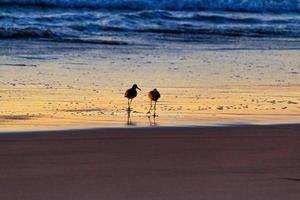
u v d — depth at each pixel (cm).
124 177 1027
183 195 929
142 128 1471
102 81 2520
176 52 3794
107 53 3609
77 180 1000
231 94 2236
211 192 945
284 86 2498
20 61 3127
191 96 2162
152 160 1152
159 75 2752
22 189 942
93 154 1187
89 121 1581
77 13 5428
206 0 6462
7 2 5525
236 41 4650
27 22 4891
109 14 5528
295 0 6850
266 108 1888
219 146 1288
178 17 5753
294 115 1738
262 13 6569
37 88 2272
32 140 1295
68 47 3847
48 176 1020
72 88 2303
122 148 1247
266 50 4081
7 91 2172
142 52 3722
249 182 1005
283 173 1072
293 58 3625
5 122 1545
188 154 1208
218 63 3272
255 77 2758
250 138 1378
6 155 1155
